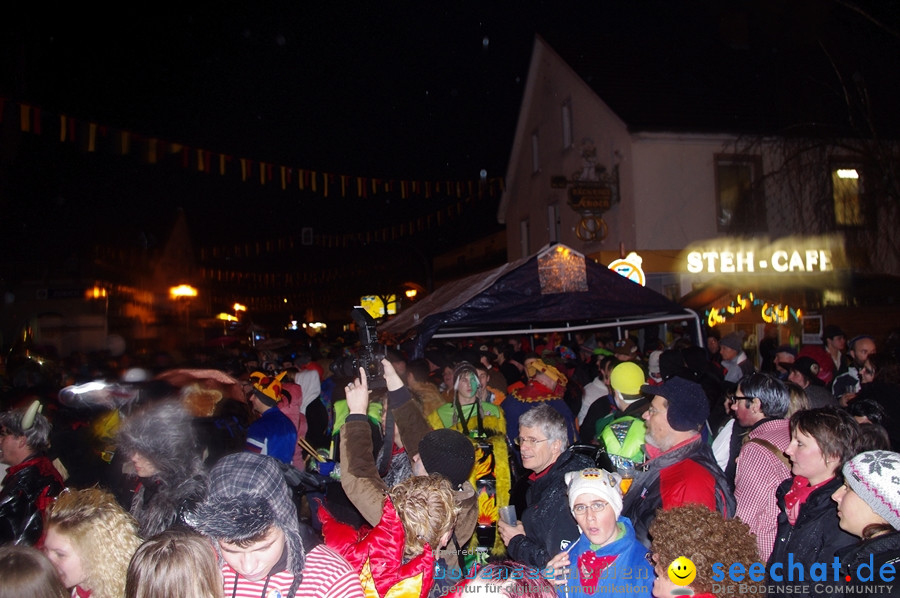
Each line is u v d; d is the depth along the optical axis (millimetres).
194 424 4473
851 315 15305
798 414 3365
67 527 2783
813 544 3096
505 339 14055
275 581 2523
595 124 18734
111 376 10250
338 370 3709
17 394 6469
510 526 3674
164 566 2244
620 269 14570
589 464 3729
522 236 24344
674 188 17188
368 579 2785
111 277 21781
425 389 6066
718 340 12289
